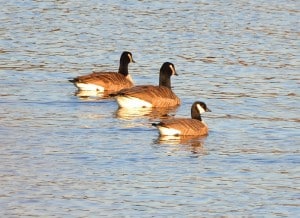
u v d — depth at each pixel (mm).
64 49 43688
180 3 54031
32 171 26797
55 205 24266
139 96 34406
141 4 53750
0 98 35062
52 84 37656
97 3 54000
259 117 33375
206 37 46469
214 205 24547
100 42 45188
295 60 42438
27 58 41812
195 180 26391
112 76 37188
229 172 27188
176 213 23906
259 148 29562
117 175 26641
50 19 49781
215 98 36094
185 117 33562
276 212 24172
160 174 26844
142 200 24766
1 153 28344
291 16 51156
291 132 31422
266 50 44156
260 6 53500
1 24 48344
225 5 53656
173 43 45188
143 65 41375
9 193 25047
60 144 29422
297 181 26531
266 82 38594
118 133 30891
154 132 31156
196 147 29516
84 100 35344
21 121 31969
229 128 31875
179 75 39562
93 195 25031
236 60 42188
